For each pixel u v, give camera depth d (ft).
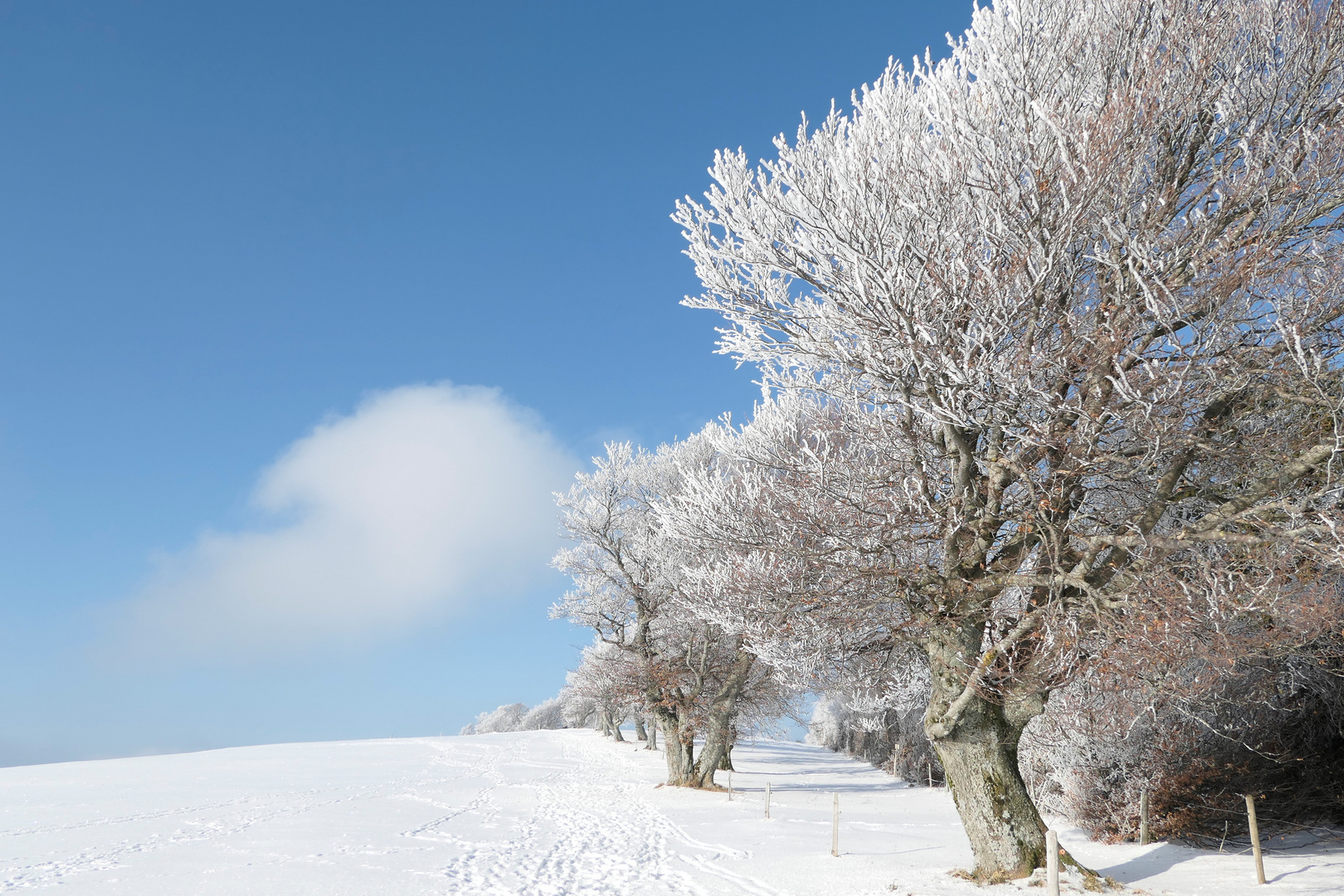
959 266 27.17
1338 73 25.70
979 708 34.42
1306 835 43.16
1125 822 48.11
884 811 72.08
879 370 30.53
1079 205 24.84
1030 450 30.12
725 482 44.16
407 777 110.22
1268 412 28.53
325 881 42.80
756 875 42.22
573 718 271.90
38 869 47.29
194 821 67.51
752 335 34.65
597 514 95.14
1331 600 28.86
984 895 30.96
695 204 34.06
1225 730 43.47
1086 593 30.53
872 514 34.76
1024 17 27.53
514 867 46.93
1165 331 27.35
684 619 82.33
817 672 41.91
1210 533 26.89
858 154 28.45
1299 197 24.45
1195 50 26.35
